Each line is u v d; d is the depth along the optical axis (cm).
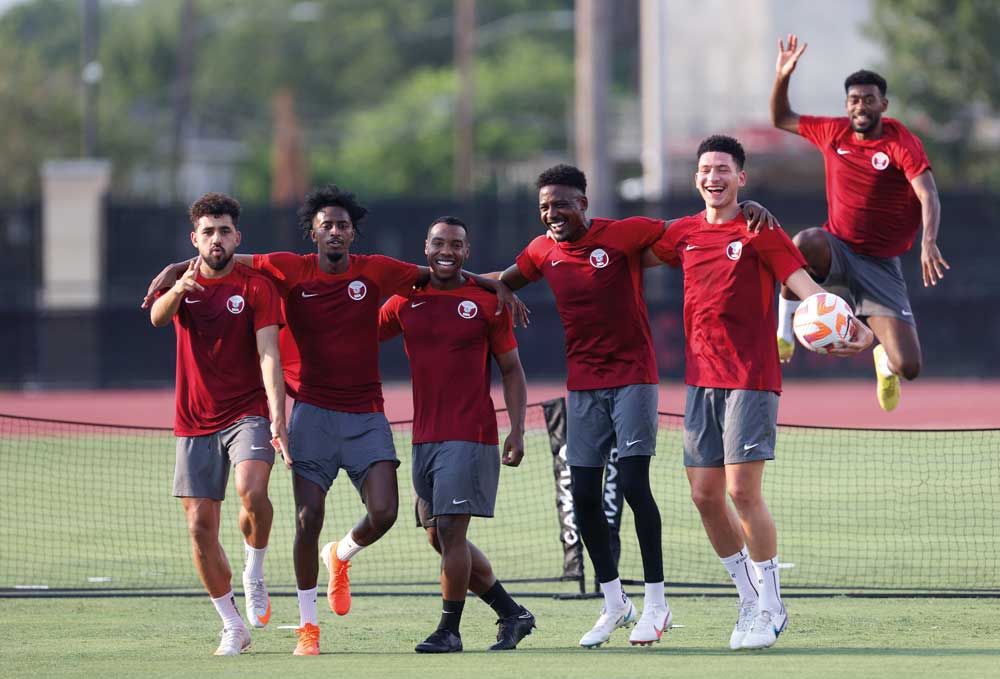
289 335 2978
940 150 12494
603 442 2950
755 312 2827
